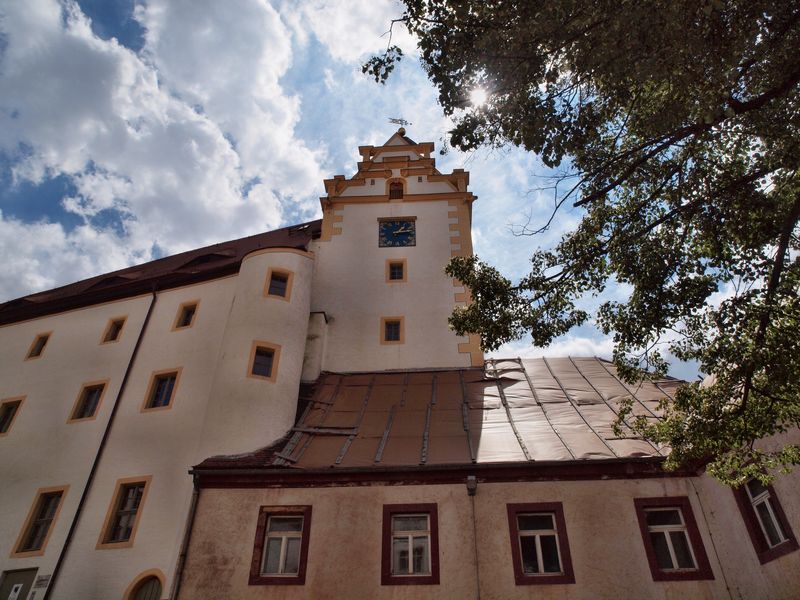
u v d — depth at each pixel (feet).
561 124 35.81
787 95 35.86
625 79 33.86
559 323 43.11
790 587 36.42
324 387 67.62
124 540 57.72
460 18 34.01
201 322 73.36
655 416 55.42
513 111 35.55
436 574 43.47
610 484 46.44
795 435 36.99
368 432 55.31
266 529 46.65
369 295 80.33
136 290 81.61
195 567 44.75
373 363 74.02
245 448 55.57
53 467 66.08
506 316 42.93
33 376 77.66
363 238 86.53
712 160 40.65
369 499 47.09
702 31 30.76
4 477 67.00
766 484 35.68
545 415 57.06
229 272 77.05
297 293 70.79
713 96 31.24
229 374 61.16
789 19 31.91
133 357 73.61
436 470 47.60
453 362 73.61
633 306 41.55
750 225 39.17
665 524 45.09
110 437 66.39
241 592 43.52
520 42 33.06
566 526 44.80
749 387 33.30
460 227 86.74
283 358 64.08
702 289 40.47
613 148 40.60
